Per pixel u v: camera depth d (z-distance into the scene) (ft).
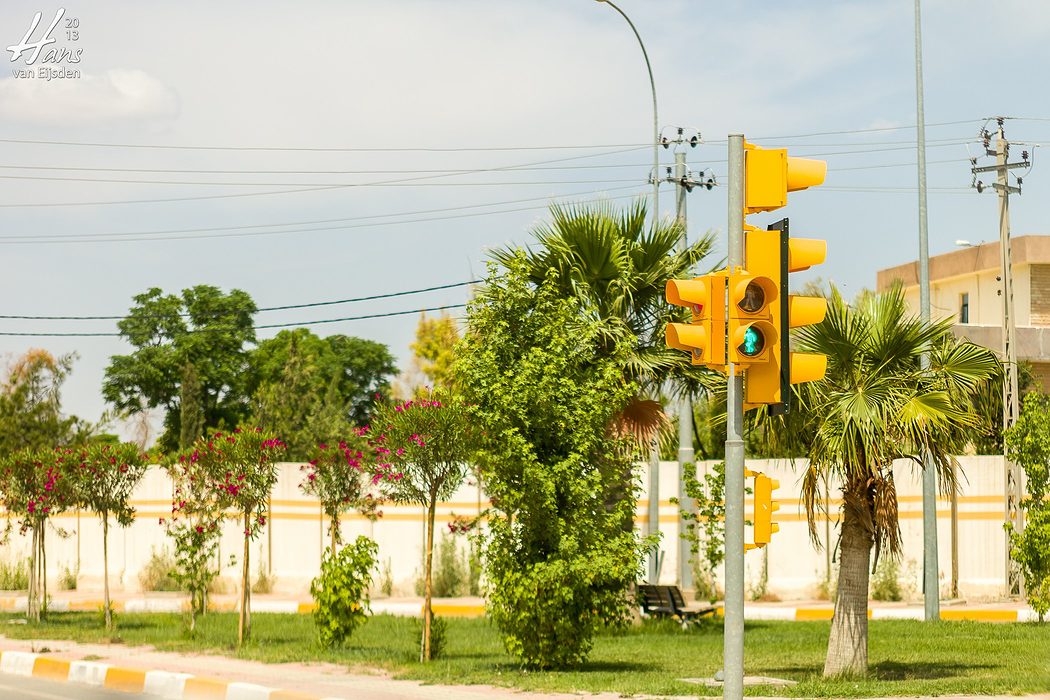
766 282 28.99
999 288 148.25
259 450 63.67
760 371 29.27
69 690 50.42
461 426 53.26
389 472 59.47
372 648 60.23
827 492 48.57
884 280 168.55
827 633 67.77
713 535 76.89
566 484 50.03
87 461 71.67
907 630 67.05
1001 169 95.35
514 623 50.49
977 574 88.63
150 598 93.45
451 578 93.91
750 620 78.23
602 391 52.42
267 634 67.05
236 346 195.83
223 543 99.30
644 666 52.34
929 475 75.46
